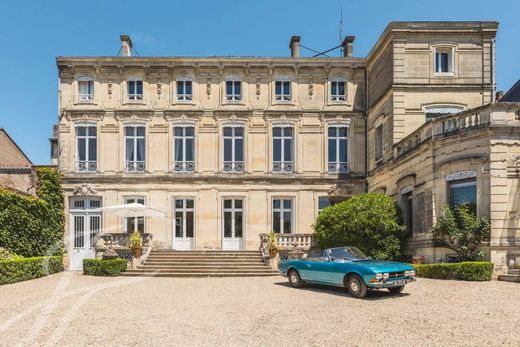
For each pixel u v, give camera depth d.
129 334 9.23
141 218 26.69
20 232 21.67
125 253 23.62
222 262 22.23
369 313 11.02
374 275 12.92
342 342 8.53
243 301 13.05
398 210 20.62
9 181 27.98
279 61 27.31
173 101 27.20
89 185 26.59
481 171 16.84
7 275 17.45
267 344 8.46
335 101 27.52
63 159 26.78
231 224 26.97
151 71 27.30
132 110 26.95
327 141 27.38
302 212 26.92
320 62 27.38
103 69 27.17
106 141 26.98
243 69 27.44
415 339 8.65
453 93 22.67
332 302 12.66
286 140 27.53
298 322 10.16
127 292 15.03
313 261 15.25
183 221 26.88
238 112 27.25
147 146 26.94
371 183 26.33
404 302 12.40
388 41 23.52
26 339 8.91
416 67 22.73
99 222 26.64
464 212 16.94
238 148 27.41
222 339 8.81
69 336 9.10
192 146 27.31
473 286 14.61
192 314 11.17
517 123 16.55
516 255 16.28
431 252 18.12
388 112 23.48
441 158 18.28
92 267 20.56
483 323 9.77
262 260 22.62
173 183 26.84
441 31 22.72
